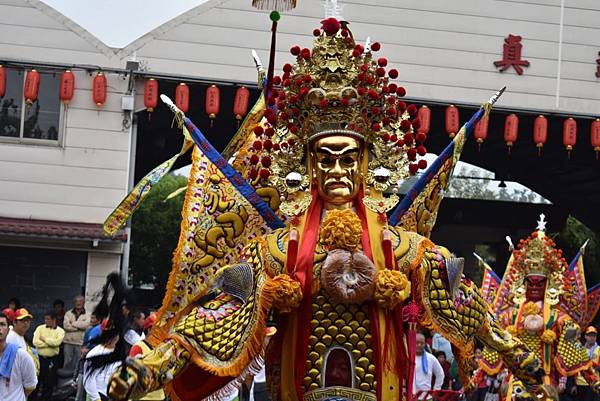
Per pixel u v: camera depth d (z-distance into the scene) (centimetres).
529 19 1900
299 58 541
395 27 1877
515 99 1897
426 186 565
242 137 586
